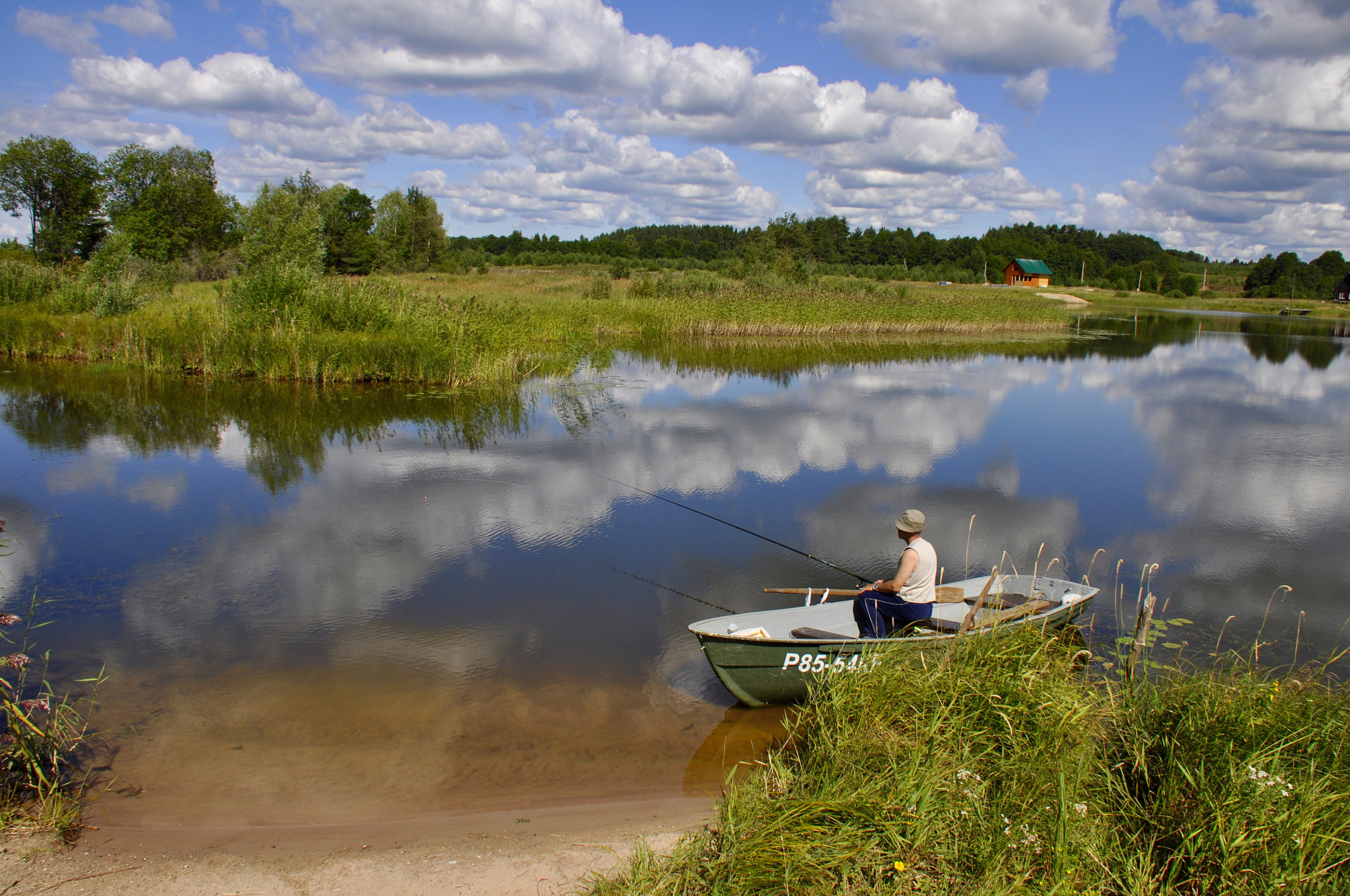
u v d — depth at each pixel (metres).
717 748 5.26
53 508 10.23
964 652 5.08
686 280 46.03
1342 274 101.00
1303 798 3.65
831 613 6.58
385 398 18.12
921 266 125.06
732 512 10.35
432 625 7.08
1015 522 10.15
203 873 3.90
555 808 4.58
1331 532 9.91
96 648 6.54
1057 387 21.47
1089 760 4.15
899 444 14.30
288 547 8.98
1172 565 8.76
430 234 72.81
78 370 21.02
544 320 27.61
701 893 3.57
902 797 3.92
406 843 4.20
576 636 6.91
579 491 11.20
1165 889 3.52
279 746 5.16
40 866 3.89
